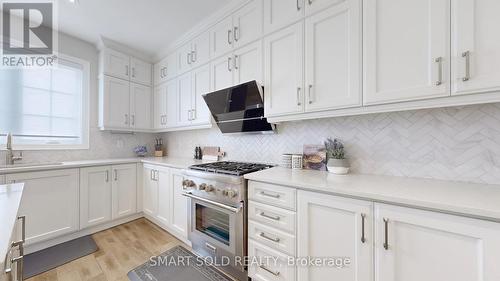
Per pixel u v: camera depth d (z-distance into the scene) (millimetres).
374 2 1168
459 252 791
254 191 1475
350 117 1583
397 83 1101
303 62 1479
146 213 2750
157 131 3191
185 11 2129
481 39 884
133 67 3014
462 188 1034
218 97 2051
